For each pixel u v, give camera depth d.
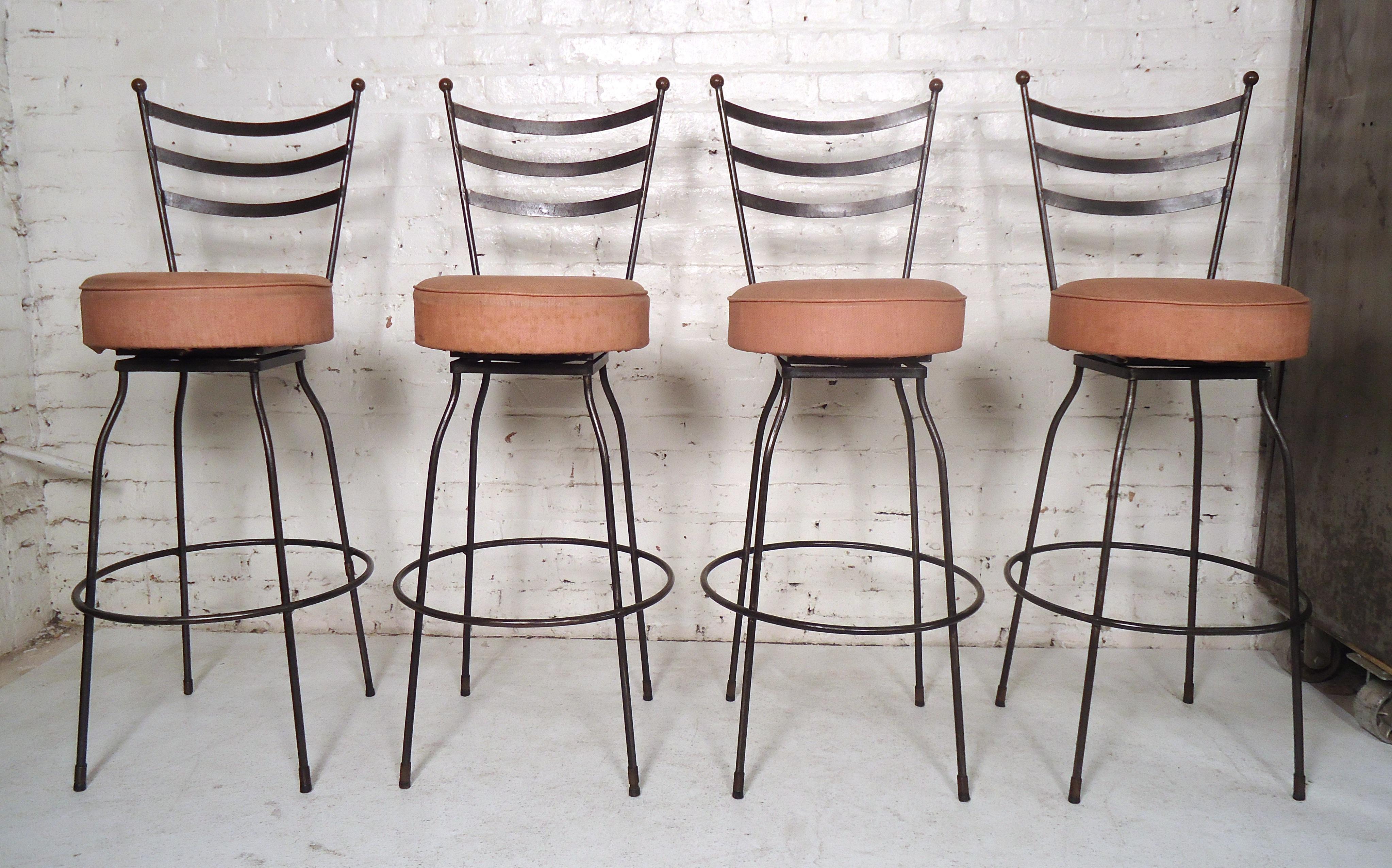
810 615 2.28
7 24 2.15
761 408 2.22
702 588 1.75
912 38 2.10
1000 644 2.27
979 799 1.61
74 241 2.22
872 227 2.16
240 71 2.16
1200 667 2.15
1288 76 2.08
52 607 2.34
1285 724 1.88
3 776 1.66
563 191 2.17
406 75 2.15
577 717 1.90
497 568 2.29
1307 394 2.03
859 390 2.20
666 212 2.17
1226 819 1.55
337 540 2.30
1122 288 1.53
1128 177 2.12
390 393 2.24
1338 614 1.92
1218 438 2.19
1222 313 1.43
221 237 2.21
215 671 2.10
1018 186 2.14
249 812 1.56
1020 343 2.18
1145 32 2.08
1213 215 2.13
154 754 1.74
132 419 2.27
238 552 2.30
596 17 2.12
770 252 2.18
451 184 2.18
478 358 1.68
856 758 1.74
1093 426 2.20
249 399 2.24
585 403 2.22
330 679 2.06
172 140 2.18
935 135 2.13
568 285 1.51
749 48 2.11
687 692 2.01
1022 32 2.09
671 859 1.44
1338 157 1.92
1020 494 2.23
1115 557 2.24
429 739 1.80
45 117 2.18
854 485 2.24
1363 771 1.70
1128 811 1.57
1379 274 1.78
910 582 2.26
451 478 2.26
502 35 2.13
